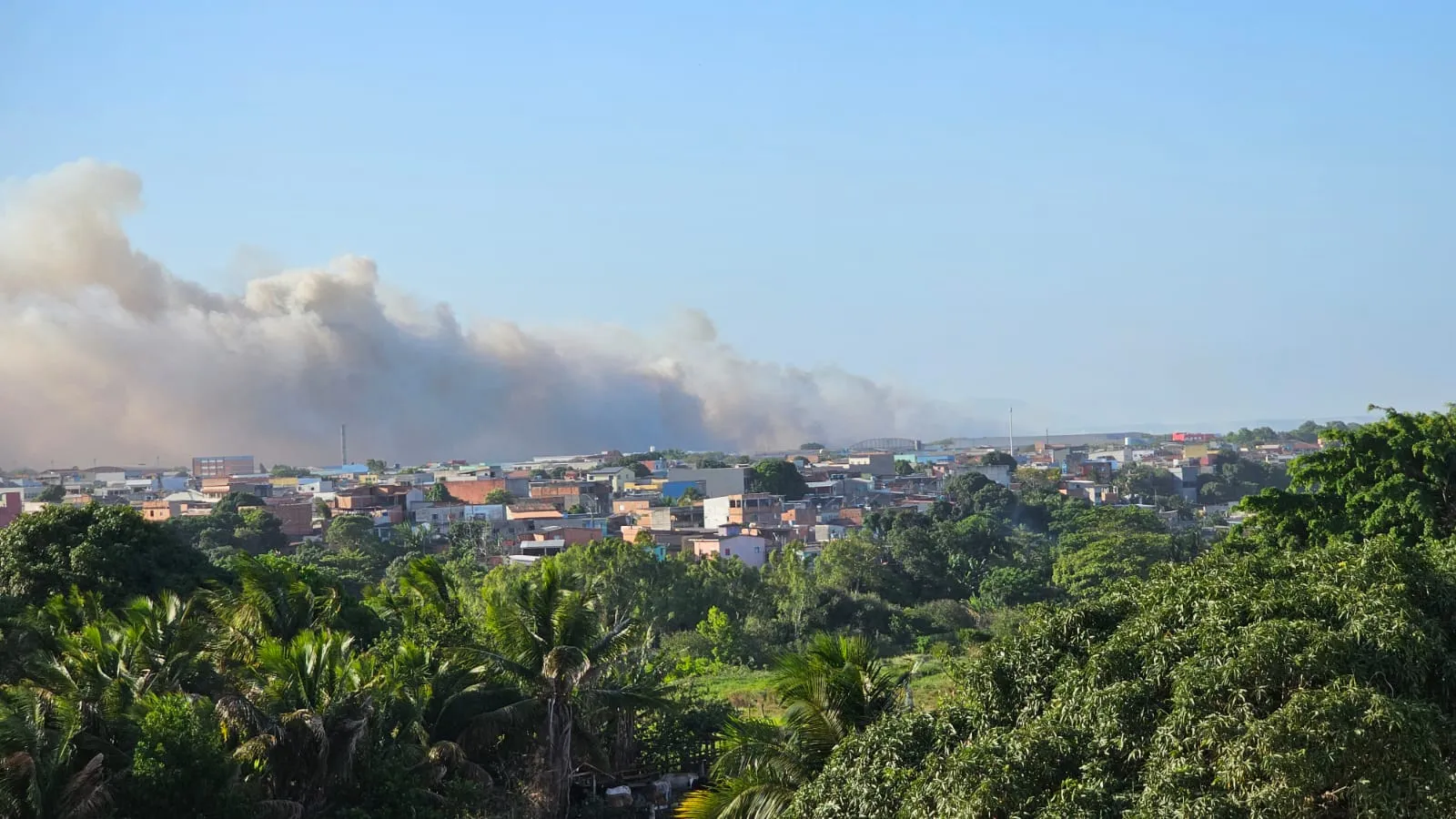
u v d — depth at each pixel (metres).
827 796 22.20
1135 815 17.62
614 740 44.47
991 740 20.20
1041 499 187.75
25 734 27.97
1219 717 18.09
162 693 35.59
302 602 45.31
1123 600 23.73
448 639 44.41
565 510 190.38
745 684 63.03
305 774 33.41
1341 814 17.27
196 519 154.62
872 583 108.69
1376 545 22.31
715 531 147.38
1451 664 19.33
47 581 53.31
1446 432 48.88
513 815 36.66
